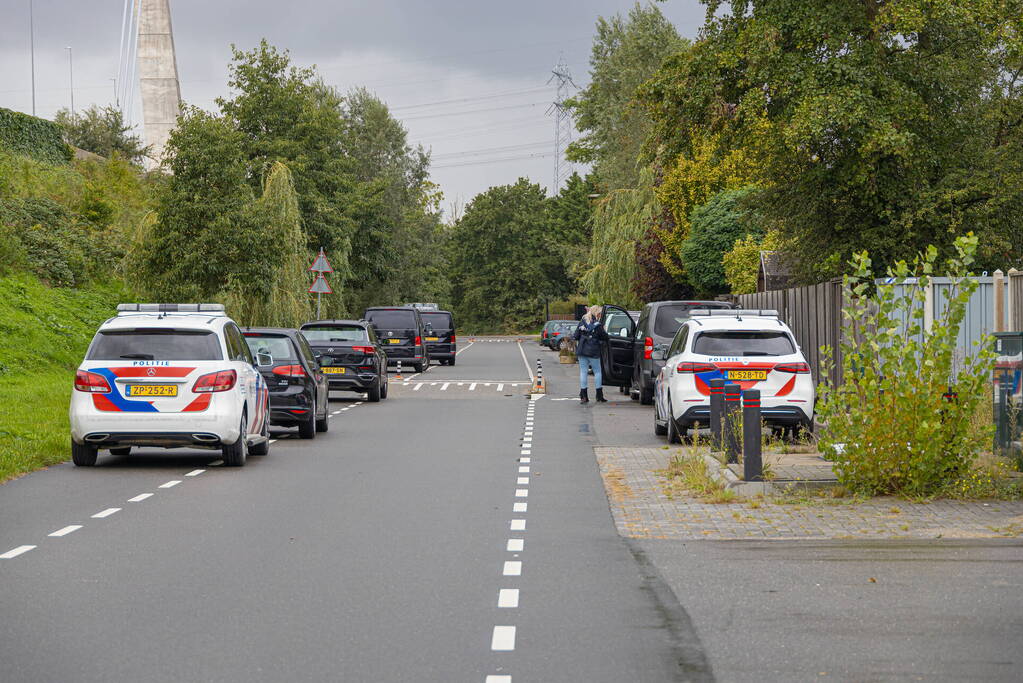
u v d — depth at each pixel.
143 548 11.20
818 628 8.03
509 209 158.12
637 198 65.19
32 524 12.59
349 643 7.68
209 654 7.40
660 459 18.77
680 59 32.62
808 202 32.50
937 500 14.01
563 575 9.93
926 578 9.69
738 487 14.59
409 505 14.02
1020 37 28.59
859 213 32.12
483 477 16.64
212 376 17.39
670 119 33.16
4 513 13.36
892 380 14.29
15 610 8.63
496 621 8.30
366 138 107.50
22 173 47.25
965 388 14.23
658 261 61.56
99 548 11.20
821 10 30.27
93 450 17.89
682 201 59.66
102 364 17.38
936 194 31.00
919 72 30.58
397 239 102.06
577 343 31.92
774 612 8.52
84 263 42.09
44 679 6.83
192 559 10.65
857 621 8.22
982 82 32.03
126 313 18.41
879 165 31.05
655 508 13.72
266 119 61.72
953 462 14.24
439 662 7.21
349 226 63.59
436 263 118.81
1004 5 28.53
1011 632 7.88
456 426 25.06
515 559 10.66
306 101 62.94
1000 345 15.71
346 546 11.31
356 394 36.16
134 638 7.81
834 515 13.05
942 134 31.36
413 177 114.81
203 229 35.59
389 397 34.75
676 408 20.06
